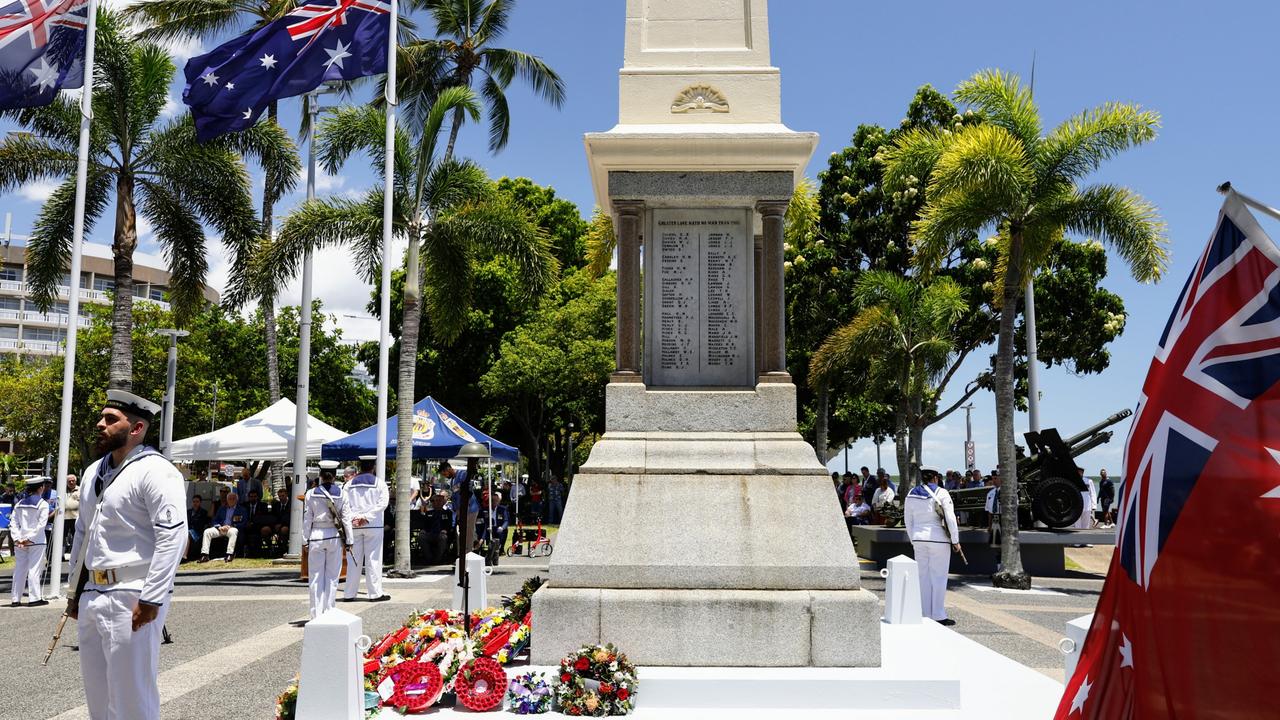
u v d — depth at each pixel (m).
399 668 6.15
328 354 42.72
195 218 20.36
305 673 5.44
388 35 16.39
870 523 22.81
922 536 12.25
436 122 18.05
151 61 18.64
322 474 12.27
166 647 10.14
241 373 42.00
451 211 19.12
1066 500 19.28
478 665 6.14
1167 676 3.42
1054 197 15.95
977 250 29.08
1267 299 3.54
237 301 20.44
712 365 7.93
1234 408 3.49
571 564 7.01
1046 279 28.86
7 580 18.48
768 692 6.27
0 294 72.06
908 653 7.23
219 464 41.22
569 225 43.34
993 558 19.44
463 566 7.12
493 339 39.72
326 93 22.36
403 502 17.59
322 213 17.80
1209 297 3.74
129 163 18.78
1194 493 3.49
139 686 5.03
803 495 7.21
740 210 8.03
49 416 39.31
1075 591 16.28
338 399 43.22
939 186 15.86
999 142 15.49
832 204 30.22
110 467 5.33
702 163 7.84
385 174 16.66
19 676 8.68
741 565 6.94
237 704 7.39
